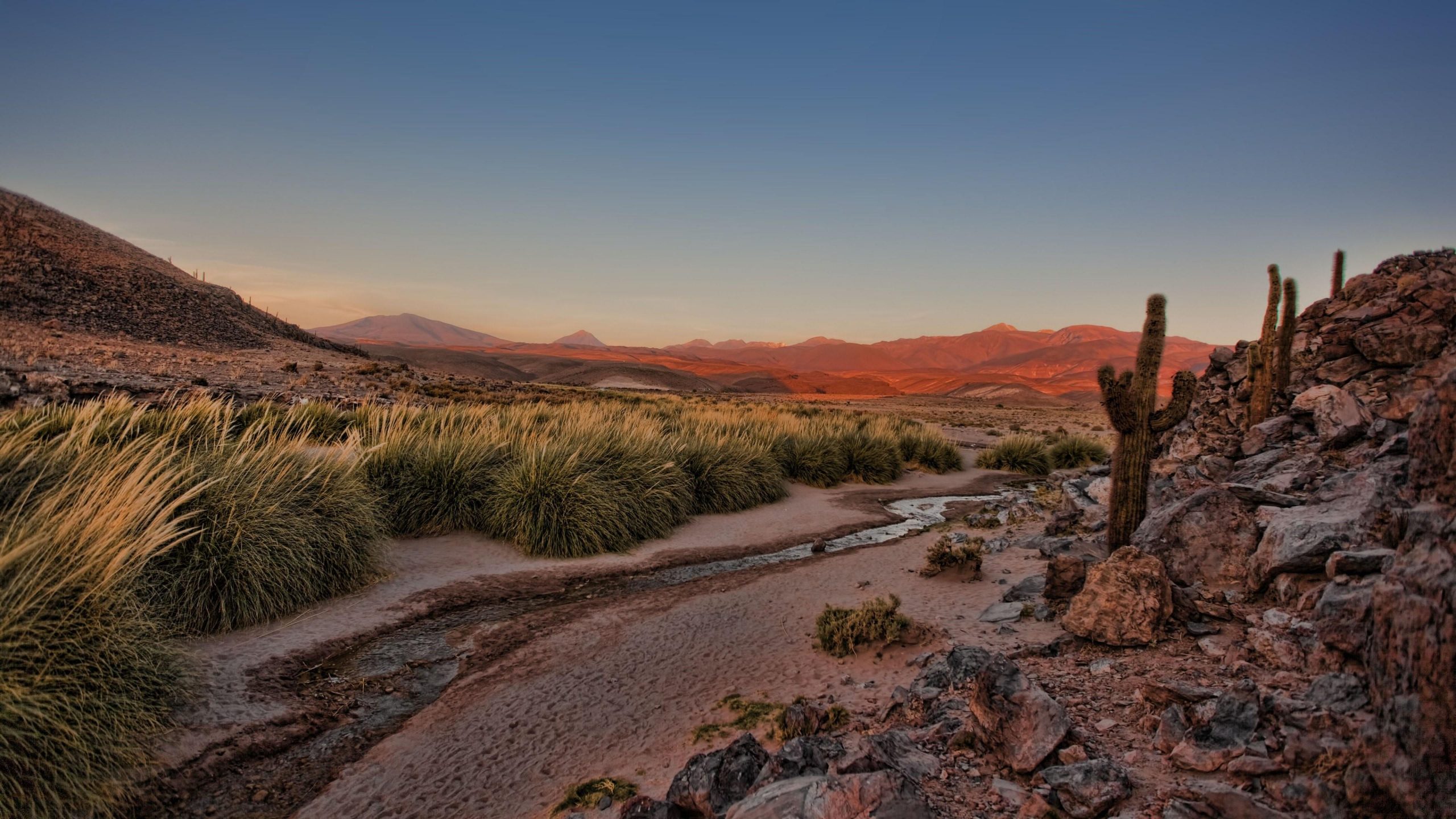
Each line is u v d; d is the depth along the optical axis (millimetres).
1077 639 6285
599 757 5270
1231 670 4992
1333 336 10766
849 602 8938
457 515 12094
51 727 4250
